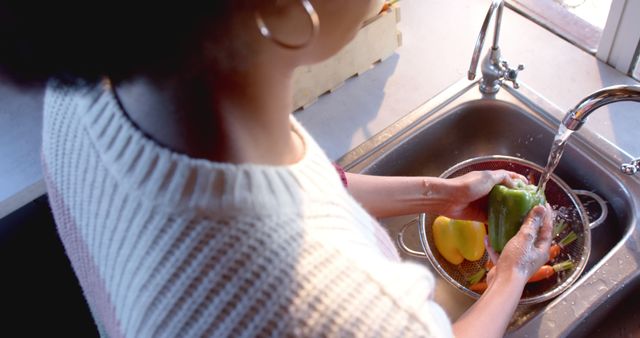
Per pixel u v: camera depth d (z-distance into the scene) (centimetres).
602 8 108
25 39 31
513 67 101
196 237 33
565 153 91
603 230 88
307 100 101
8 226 95
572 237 84
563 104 96
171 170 33
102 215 37
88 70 33
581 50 103
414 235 97
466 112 98
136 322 35
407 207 79
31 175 93
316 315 33
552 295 76
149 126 34
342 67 101
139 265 34
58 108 40
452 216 83
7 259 97
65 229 45
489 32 107
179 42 31
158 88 33
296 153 41
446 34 109
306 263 33
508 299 65
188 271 33
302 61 37
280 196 34
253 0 31
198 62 32
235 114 35
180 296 33
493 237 82
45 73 34
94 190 37
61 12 29
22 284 99
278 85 37
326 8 34
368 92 103
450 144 102
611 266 77
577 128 74
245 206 33
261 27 31
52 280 100
